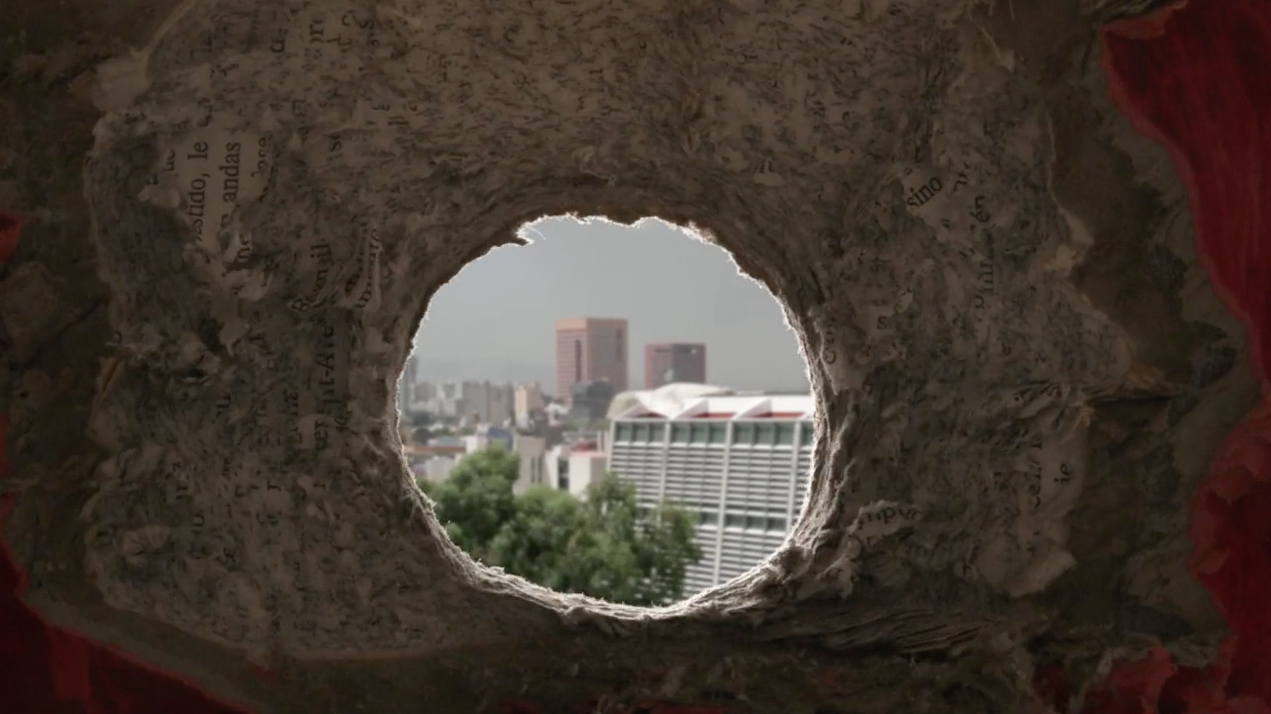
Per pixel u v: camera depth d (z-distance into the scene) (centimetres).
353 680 22
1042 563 23
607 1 22
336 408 23
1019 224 22
